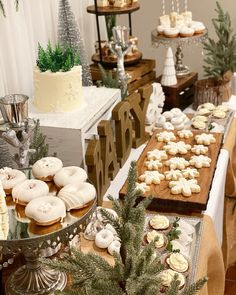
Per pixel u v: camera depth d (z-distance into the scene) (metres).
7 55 2.32
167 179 2.01
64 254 1.08
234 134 2.53
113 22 2.91
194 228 1.78
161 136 2.33
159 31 2.89
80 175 1.55
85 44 3.14
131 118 2.46
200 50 3.64
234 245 2.68
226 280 2.59
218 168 2.18
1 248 1.28
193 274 1.55
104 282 1.00
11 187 1.51
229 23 3.00
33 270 1.54
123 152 2.24
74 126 1.92
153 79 2.97
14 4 2.29
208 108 2.69
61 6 2.40
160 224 1.76
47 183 1.58
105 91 2.28
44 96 2.03
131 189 1.06
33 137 1.78
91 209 1.42
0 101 1.69
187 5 3.58
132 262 0.98
